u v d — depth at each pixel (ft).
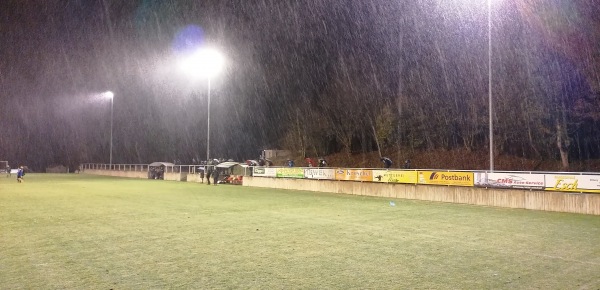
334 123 165.99
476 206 69.92
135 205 69.72
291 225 48.52
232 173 139.33
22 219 52.85
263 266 29.71
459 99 126.82
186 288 24.59
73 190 105.29
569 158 102.78
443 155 127.75
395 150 144.97
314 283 25.70
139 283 25.59
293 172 112.06
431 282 26.02
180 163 240.73
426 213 60.18
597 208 59.57
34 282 25.76
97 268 29.04
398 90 143.64
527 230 45.65
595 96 94.38
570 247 36.73
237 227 46.93
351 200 79.61
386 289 24.59
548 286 25.36
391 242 38.55
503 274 27.91
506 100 109.70
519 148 113.39
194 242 38.24
